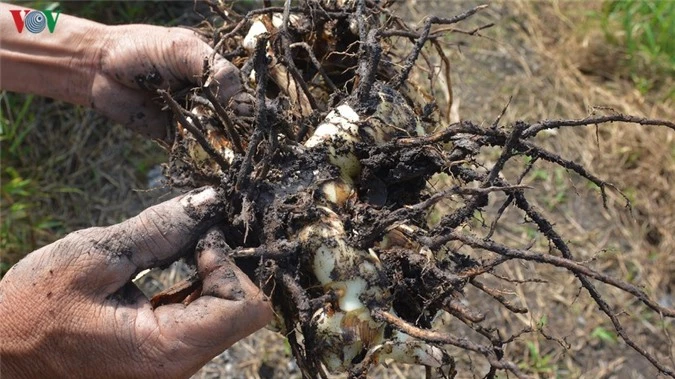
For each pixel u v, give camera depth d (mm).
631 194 2346
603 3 2775
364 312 958
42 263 974
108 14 2240
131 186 2115
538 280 988
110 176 2121
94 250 962
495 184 986
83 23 1343
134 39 1279
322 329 962
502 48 2551
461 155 997
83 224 2053
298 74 1072
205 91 1004
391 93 1061
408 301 1013
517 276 2107
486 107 2402
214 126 1116
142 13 2268
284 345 1910
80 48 1322
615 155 2402
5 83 1370
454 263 1013
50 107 2158
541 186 2291
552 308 2070
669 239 2275
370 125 1026
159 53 1255
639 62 2658
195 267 1008
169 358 958
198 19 2293
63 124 2143
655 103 2566
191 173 1111
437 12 2553
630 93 2580
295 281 968
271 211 990
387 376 1891
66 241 976
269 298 967
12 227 1981
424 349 985
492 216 2178
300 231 979
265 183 1008
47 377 1002
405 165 1012
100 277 962
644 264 2223
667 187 2363
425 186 1105
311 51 1123
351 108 1045
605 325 2068
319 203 1005
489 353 866
